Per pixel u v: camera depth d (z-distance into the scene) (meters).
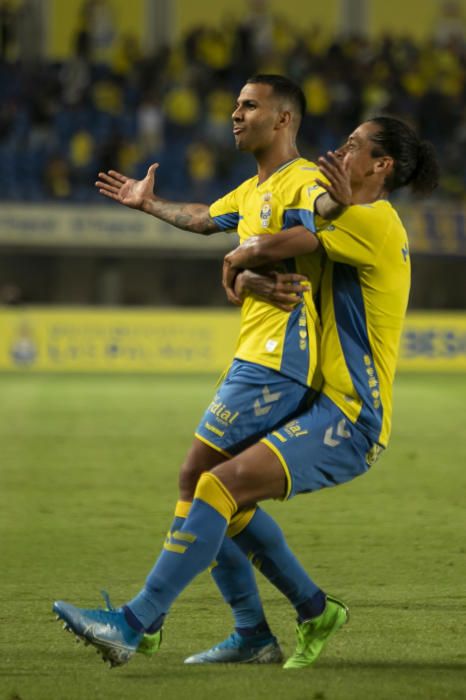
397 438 45.12
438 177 16.56
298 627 16.39
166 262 91.06
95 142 89.88
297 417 15.88
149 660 16.64
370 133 16.09
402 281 15.93
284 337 15.92
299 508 30.44
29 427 47.41
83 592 21.17
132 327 80.81
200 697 14.66
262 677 15.66
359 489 33.50
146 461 38.59
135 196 18.48
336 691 14.93
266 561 16.06
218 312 81.44
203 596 20.83
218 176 88.94
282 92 16.50
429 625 18.66
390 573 22.81
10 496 32.03
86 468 37.06
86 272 90.12
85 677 15.64
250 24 96.38
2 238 83.06
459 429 48.03
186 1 99.56
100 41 96.44
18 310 80.00
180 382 70.50
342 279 15.84
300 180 16.08
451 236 85.62
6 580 22.17
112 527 27.75
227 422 15.93
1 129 88.62
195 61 94.50
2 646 17.38
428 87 95.88
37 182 87.25
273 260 15.57
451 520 28.80
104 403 57.22
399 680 15.46
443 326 82.75
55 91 92.00
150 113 90.75
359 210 15.43
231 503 15.28
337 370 15.81
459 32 101.56
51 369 80.06
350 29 101.50
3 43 95.44
